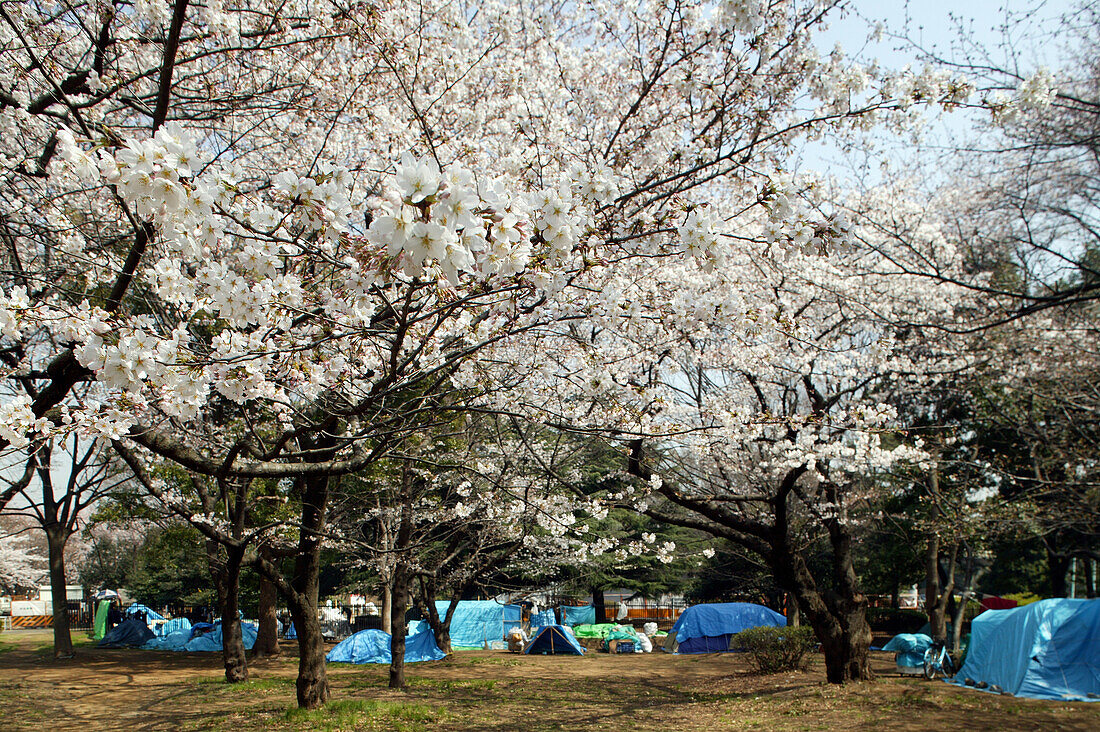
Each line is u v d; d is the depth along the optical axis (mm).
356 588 23328
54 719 10289
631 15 6219
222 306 3062
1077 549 15180
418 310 3699
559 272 2971
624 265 4680
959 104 4184
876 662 16531
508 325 3797
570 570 21766
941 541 14375
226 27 5160
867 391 12625
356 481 14289
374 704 10438
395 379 4547
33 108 4957
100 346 3006
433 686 13125
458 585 17953
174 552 19297
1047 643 10711
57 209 5078
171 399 3332
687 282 6352
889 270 10953
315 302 4234
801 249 3256
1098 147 6547
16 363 5109
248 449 5480
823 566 23375
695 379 10852
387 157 6621
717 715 10141
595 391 5078
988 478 15109
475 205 2033
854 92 4309
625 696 12352
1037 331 10719
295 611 10156
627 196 4113
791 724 9172
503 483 9156
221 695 11992
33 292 5176
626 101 7215
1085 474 10148
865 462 9594
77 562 40125
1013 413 12734
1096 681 10273
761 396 11055
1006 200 8609
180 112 5969
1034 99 4211
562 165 6582
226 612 13516
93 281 4785
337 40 6129
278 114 6574
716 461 11938
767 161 4637
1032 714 9148
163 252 4812
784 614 24484
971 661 12281
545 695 12312
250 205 3154
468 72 6770
